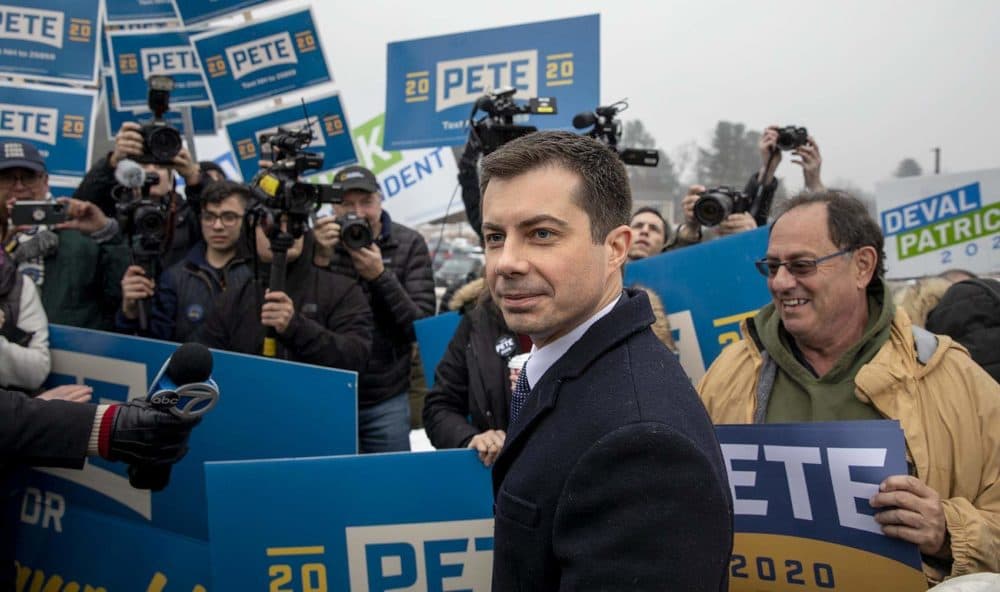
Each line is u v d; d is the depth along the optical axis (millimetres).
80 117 4973
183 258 4215
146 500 2662
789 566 1928
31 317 2803
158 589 2639
